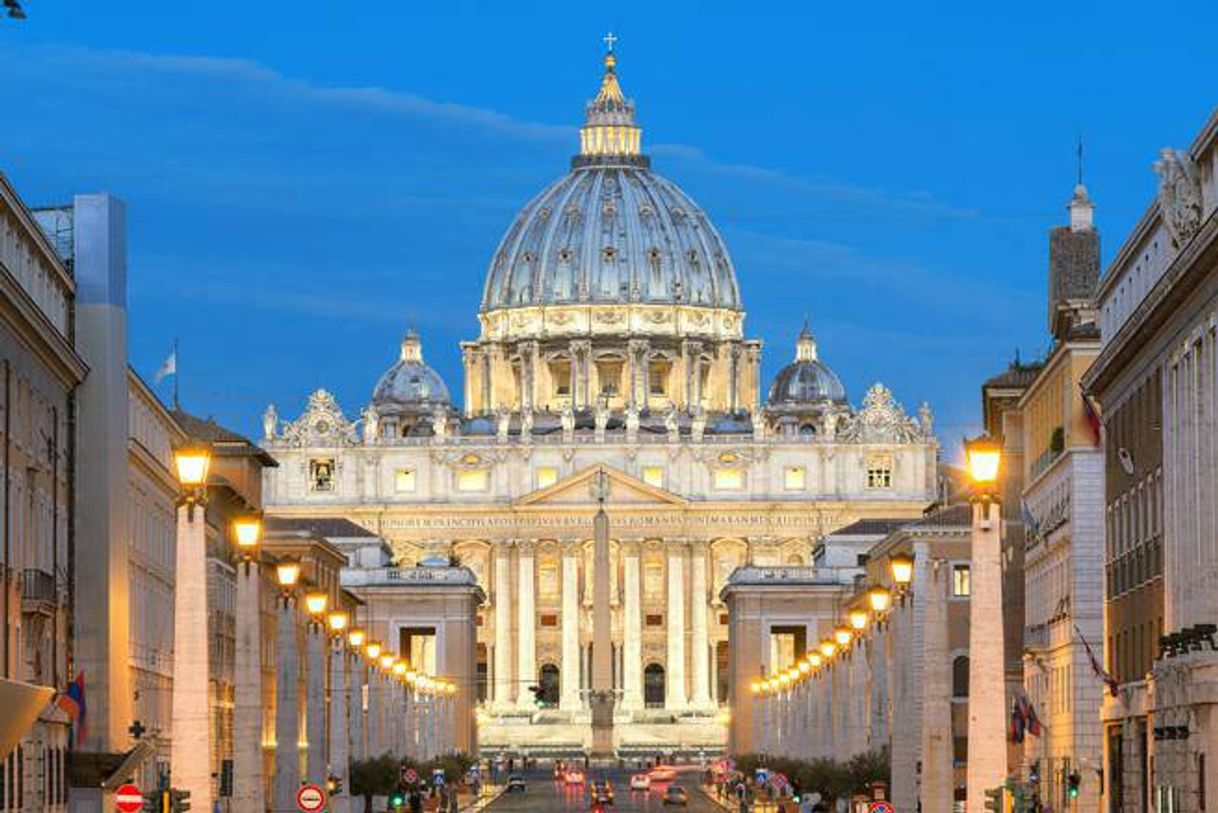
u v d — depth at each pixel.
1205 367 93.50
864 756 139.00
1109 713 119.31
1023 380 179.00
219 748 166.00
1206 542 93.19
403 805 167.62
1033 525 147.88
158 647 147.75
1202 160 94.62
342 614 123.44
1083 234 163.38
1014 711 138.75
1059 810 140.00
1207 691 86.19
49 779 104.38
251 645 77.44
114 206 118.06
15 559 99.94
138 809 72.25
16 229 102.75
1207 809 86.25
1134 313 105.25
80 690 107.81
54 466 109.56
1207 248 88.88
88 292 116.81
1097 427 127.00
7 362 97.56
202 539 70.69
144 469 140.00
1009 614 168.75
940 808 80.56
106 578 116.06
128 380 127.94
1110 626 120.62
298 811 101.19
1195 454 95.75
